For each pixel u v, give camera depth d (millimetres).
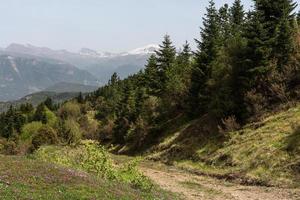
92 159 29422
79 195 19062
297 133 36094
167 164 50469
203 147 48156
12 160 24922
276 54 48750
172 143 56844
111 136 102312
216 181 36719
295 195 27891
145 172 43312
